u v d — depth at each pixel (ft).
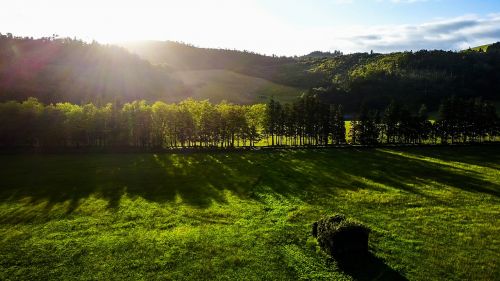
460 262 115.85
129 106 363.15
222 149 341.62
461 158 291.58
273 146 360.28
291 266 116.06
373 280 106.22
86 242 137.90
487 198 183.52
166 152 335.06
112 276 112.88
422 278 106.73
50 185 223.10
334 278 108.47
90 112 360.07
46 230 150.82
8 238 142.82
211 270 115.34
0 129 338.95
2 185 222.89
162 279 110.73
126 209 177.17
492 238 134.00
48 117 352.90
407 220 153.69
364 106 373.81
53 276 113.60
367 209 169.27
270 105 379.76
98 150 341.62
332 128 370.73
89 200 192.44
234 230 147.13
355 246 118.83
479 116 365.81
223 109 364.38
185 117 362.12
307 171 252.21
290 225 150.41
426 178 226.58
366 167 261.85
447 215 159.22
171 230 149.18
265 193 200.54
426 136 376.27
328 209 170.19
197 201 188.85
